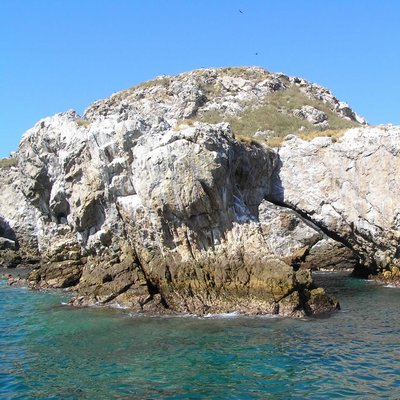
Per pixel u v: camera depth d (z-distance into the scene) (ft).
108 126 114.73
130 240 108.58
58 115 135.33
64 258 140.97
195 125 111.45
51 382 55.16
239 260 94.73
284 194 131.23
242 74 252.21
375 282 136.77
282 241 181.88
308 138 132.36
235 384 53.06
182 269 97.40
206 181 96.84
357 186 123.85
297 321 83.05
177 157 98.02
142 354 64.69
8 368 60.70
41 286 136.67
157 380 54.75
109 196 113.80
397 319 85.15
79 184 123.65
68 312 95.81
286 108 214.48
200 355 63.46
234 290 92.94
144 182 101.76
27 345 71.46
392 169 120.06
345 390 50.88
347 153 124.98
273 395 49.85
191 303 94.63
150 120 118.32
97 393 51.39
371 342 69.10
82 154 122.21
